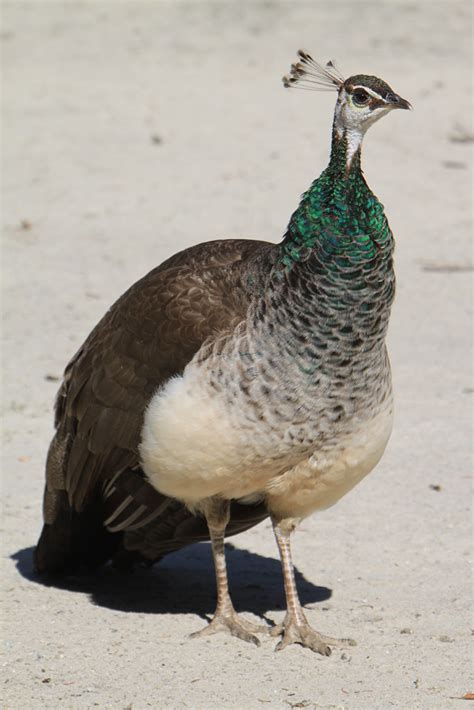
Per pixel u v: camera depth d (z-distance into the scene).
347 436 11.63
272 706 10.70
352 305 11.27
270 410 11.33
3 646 11.91
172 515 12.83
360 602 13.05
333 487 12.00
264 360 11.30
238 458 11.52
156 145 32.34
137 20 43.78
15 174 30.28
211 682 11.20
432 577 13.58
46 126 33.81
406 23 42.47
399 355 20.59
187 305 11.84
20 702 10.77
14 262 24.92
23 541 14.63
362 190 11.51
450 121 33.69
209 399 11.41
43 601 13.17
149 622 12.69
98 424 12.46
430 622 12.51
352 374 11.40
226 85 37.34
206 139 32.78
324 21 42.91
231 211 27.56
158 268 12.76
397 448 17.22
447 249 25.52
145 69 38.94
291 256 11.41
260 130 33.44
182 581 14.00
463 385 19.38
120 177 30.05
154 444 11.72
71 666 11.51
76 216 27.58
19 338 21.28
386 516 15.20
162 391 11.72
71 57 40.16
